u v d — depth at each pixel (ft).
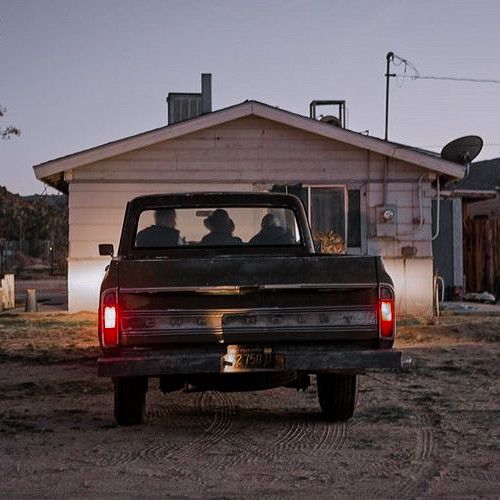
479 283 71.67
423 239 55.88
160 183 54.90
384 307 21.58
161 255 27.61
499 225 69.46
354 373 22.76
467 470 19.13
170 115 66.08
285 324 21.53
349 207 55.88
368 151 55.62
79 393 29.73
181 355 21.26
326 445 21.68
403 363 23.11
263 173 55.36
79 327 49.42
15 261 160.25
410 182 55.83
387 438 22.36
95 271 54.49
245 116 54.90
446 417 24.94
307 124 54.60
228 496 17.29
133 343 21.31
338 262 21.48
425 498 17.07
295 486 17.97
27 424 24.49
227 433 23.29
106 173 54.60
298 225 28.22
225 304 21.44
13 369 35.27
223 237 28.02
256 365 21.61
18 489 17.88
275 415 25.82
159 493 17.53
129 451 21.24
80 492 17.65
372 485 18.01
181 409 26.96
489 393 28.86
